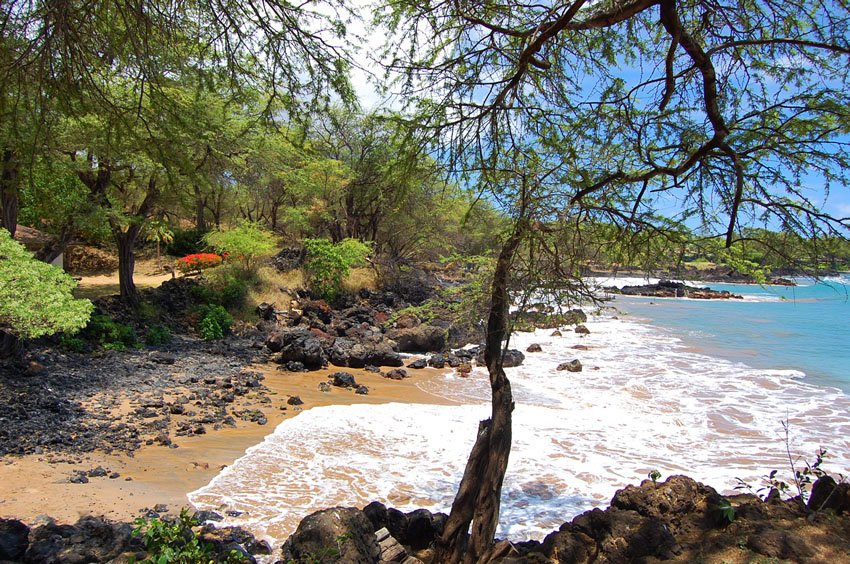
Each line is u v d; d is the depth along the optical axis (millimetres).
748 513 4691
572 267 4570
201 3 3752
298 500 8023
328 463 9516
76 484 7711
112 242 31281
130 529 5863
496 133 4910
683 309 40594
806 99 3658
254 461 9461
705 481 9062
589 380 17125
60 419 10086
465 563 4473
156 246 33844
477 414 12930
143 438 9938
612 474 9391
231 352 17875
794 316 36156
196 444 10008
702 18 4230
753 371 18703
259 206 39375
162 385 13211
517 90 4840
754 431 12039
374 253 33500
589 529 5016
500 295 4867
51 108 4234
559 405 14094
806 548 3939
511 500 8258
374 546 5270
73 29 3652
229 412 12062
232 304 22750
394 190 5996
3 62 3703
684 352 22656
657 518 5023
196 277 25219
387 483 8766
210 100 12125
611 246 4648
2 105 3924
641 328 30031
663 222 4258
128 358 14914
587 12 4387
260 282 25266
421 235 32125
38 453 8586
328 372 17344
